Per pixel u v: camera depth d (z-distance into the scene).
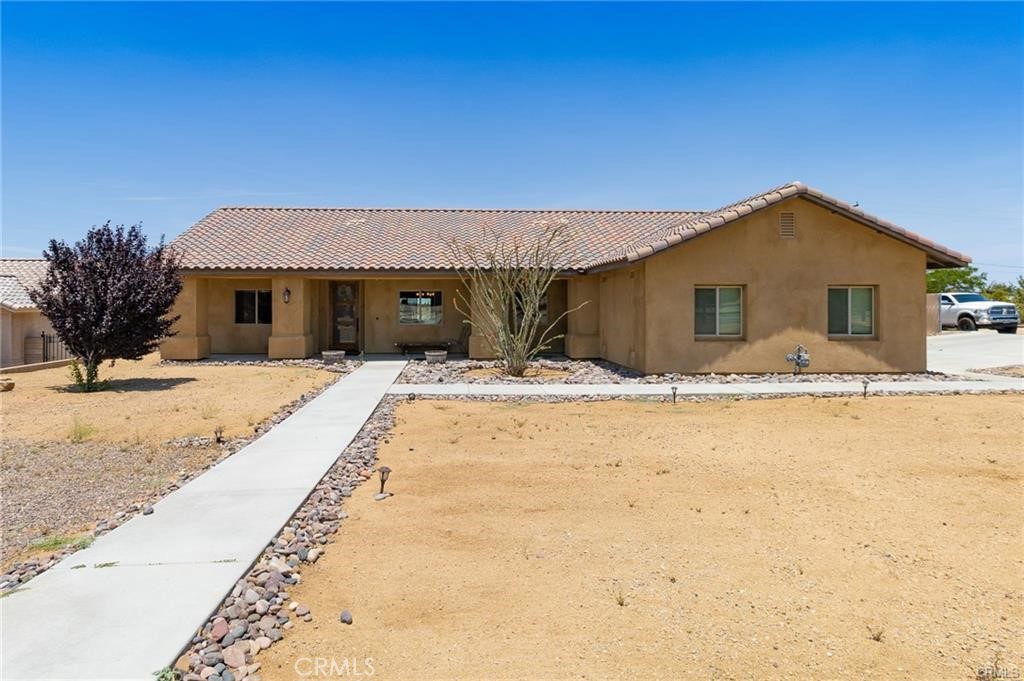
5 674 3.52
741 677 3.66
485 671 3.73
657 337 16.70
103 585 4.63
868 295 17.45
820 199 16.59
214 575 4.79
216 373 18.09
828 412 11.83
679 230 18.27
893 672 3.70
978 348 25.09
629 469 7.89
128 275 15.53
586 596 4.63
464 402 13.10
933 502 6.59
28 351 26.83
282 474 7.58
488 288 18.98
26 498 7.08
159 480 7.72
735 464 8.12
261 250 22.20
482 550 5.45
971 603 4.49
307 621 4.30
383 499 6.78
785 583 4.81
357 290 23.56
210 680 3.57
